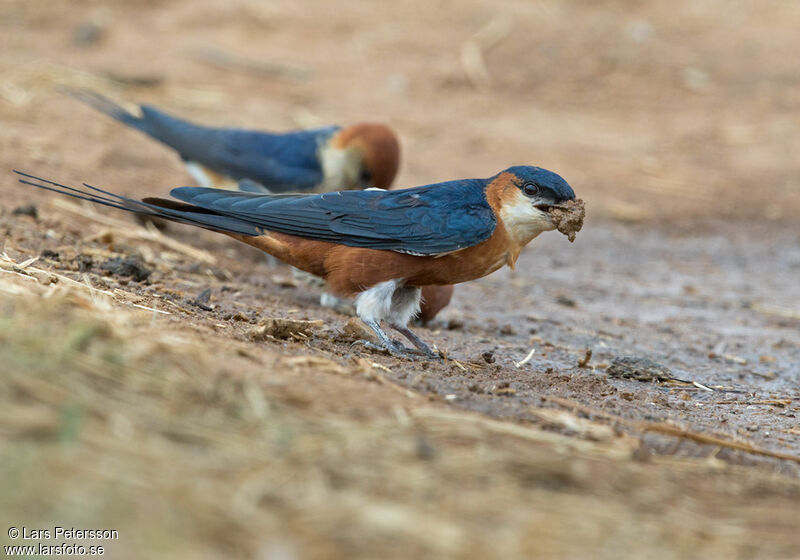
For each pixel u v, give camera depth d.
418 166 24.58
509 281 17.86
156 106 25.53
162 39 31.09
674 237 22.16
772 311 16.92
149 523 5.29
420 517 5.83
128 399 6.48
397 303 11.24
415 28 33.66
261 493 5.76
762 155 27.25
